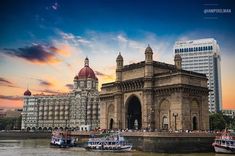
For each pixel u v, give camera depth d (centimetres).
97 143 12488
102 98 16738
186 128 12481
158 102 13425
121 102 15038
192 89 12900
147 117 13425
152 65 13800
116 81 15275
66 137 14562
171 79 12962
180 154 10494
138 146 11650
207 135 11369
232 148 10794
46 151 12188
